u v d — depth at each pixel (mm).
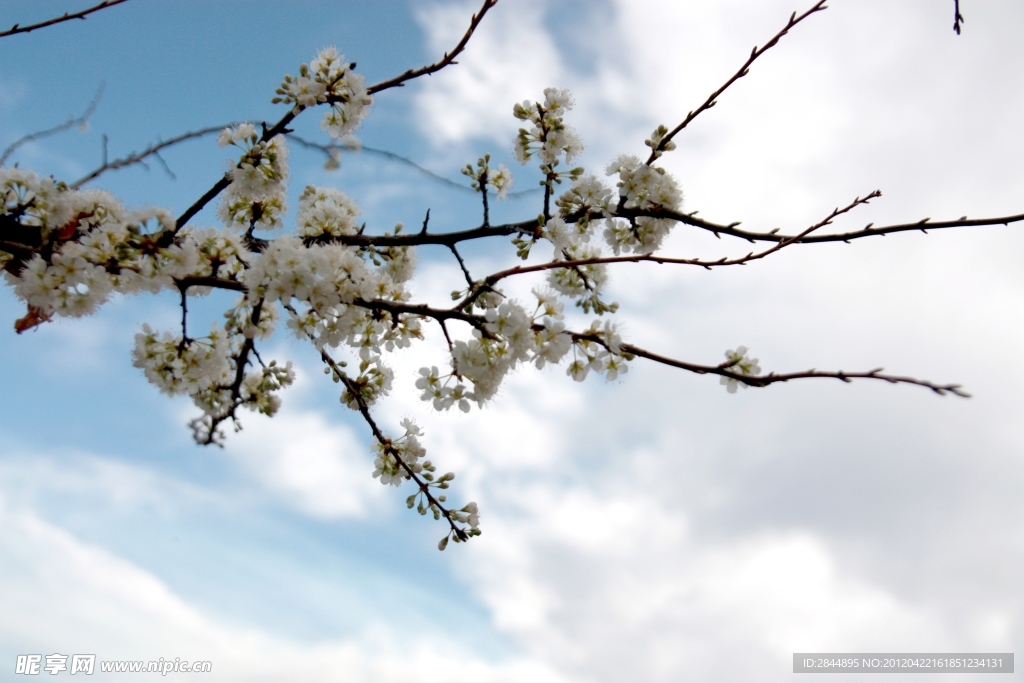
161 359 3564
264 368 4172
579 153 3822
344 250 3047
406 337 3529
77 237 3246
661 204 3645
